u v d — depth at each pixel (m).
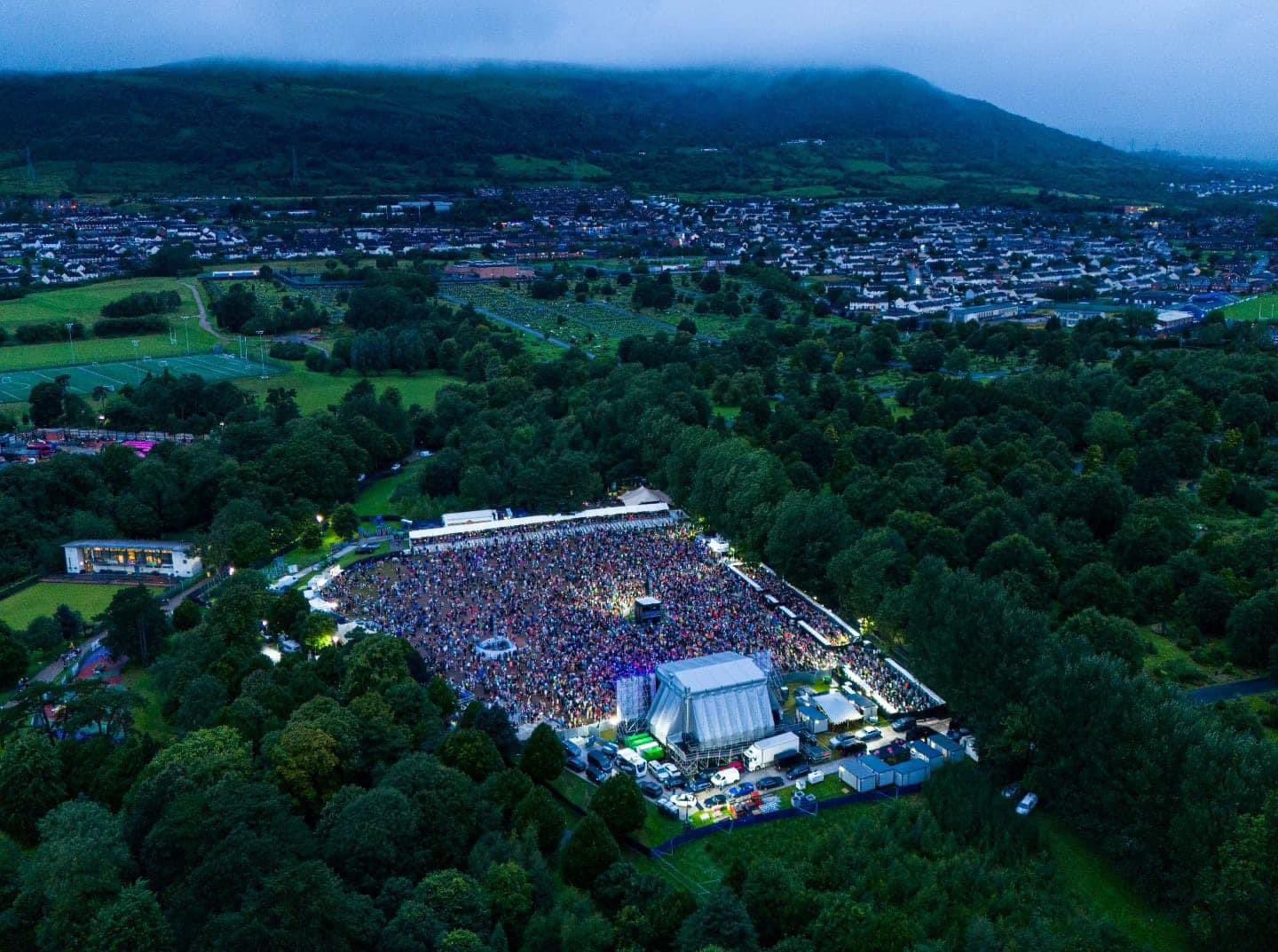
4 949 159.25
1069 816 198.38
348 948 149.88
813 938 159.38
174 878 167.00
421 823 179.62
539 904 169.12
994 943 159.88
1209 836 171.12
